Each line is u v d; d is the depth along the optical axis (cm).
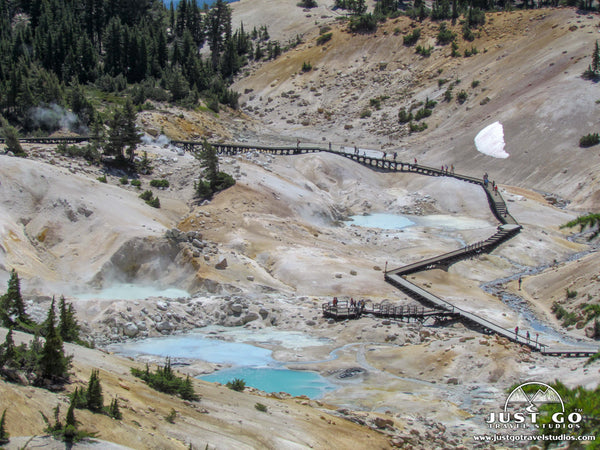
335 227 9638
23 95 12150
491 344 5047
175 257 7144
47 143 10538
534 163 12212
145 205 8450
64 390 2577
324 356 5244
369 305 6625
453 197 11088
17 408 2267
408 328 5900
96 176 9288
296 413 3359
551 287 7456
